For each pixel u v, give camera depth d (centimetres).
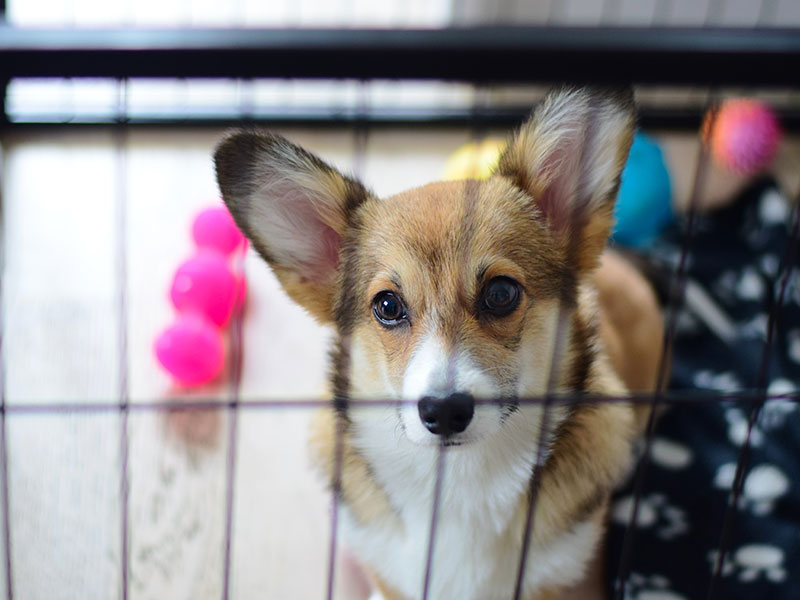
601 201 42
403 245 43
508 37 30
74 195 83
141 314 71
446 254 42
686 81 31
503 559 46
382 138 90
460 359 41
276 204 43
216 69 31
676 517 55
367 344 45
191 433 62
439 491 42
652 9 88
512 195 44
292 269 45
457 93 88
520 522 46
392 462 45
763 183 77
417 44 30
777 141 77
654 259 71
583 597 53
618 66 30
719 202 79
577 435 46
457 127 88
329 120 88
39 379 64
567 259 44
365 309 44
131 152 90
